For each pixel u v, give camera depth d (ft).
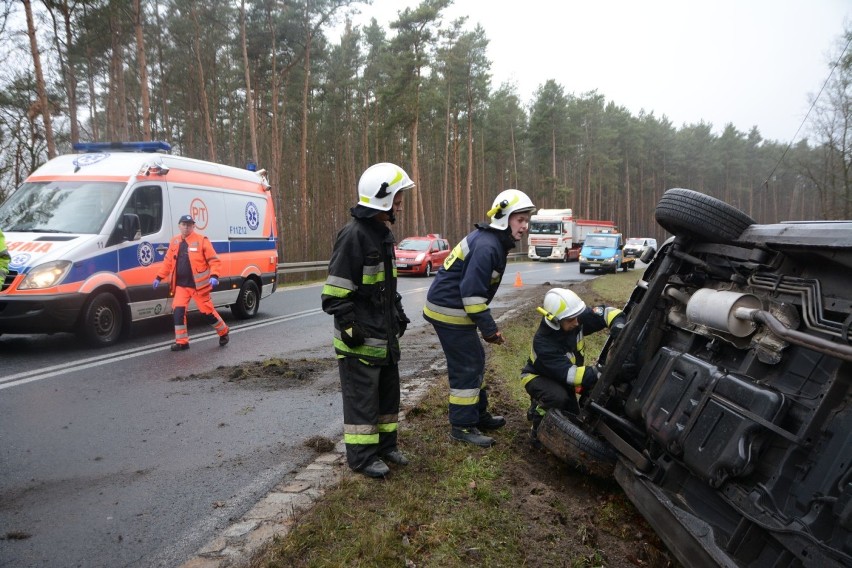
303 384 20.54
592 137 227.40
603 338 33.86
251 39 105.70
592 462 12.60
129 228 26.96
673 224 11.89
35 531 10.36
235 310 36.09
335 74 142.31
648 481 10.85
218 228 33.50
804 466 8.02
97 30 82.33
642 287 14.07
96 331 25.82
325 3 104.42
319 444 14.43
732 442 8.82
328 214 171.12
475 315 13.70
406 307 42.45
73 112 83.05
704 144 238.68
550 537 10.70
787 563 7.82
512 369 23.21
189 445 14.65
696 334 11.55
